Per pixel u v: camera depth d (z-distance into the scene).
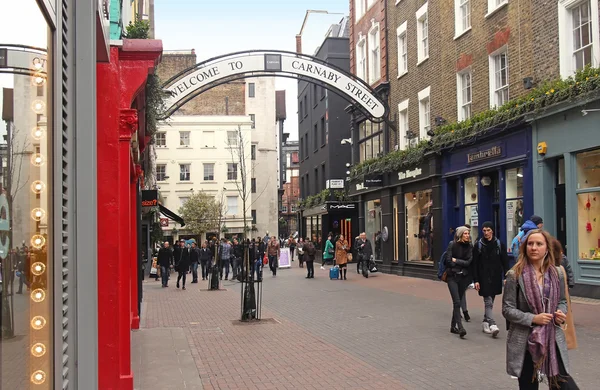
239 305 16.14
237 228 60.50
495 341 9.27
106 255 5.82
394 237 25.30
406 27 24.30
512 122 15.59
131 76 6.30
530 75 15.65
